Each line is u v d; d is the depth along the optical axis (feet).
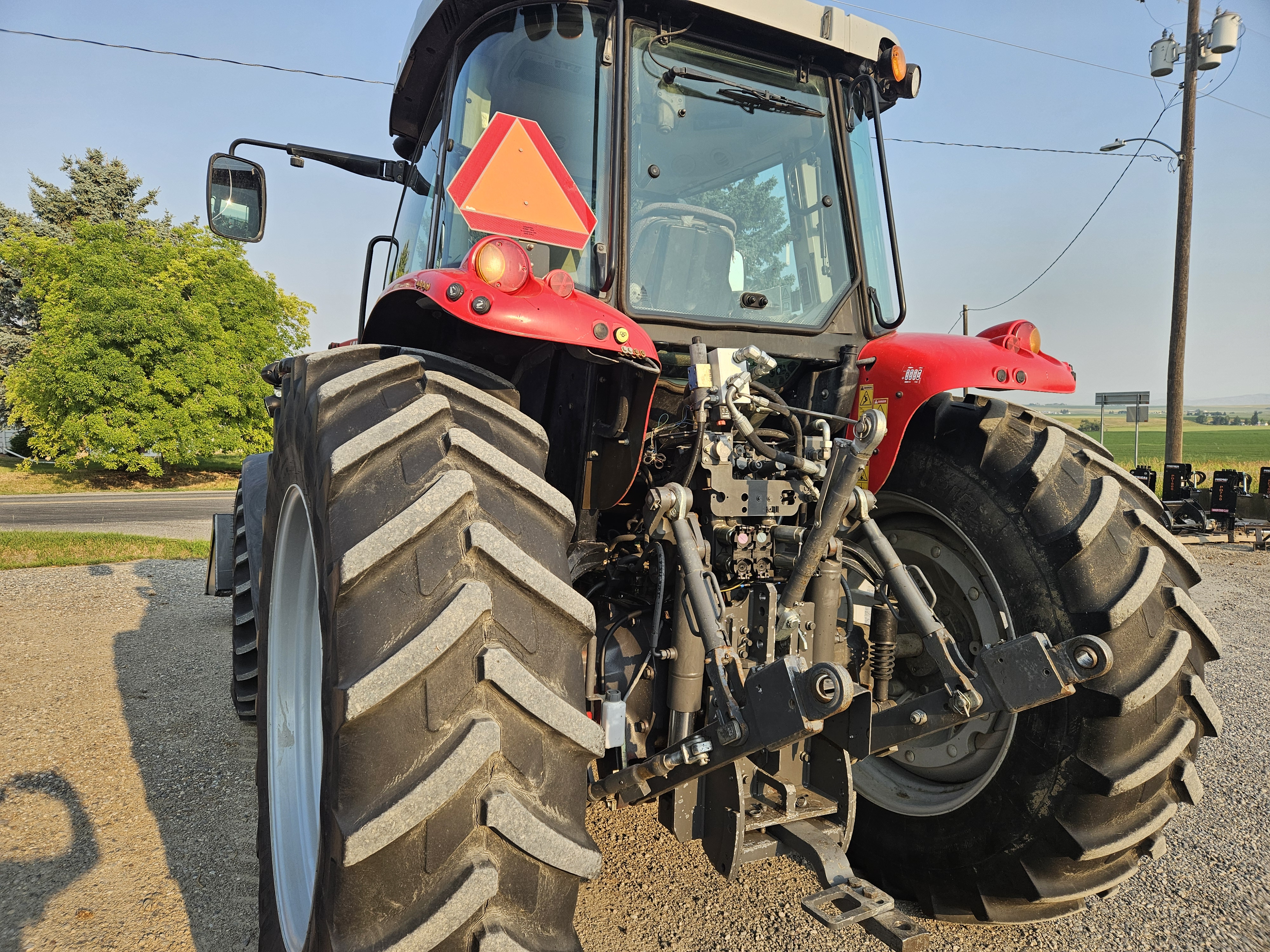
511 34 7.17
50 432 88.07
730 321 7.43
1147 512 7.83
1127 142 50.88
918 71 8.71
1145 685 6.38
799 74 8.18
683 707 6.35
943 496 7.88
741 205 7.84
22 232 126.41
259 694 7.27
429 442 4.64
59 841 8.89
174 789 10.25
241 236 9.80
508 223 5.87
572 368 6.75
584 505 6.68
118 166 135.95
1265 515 38.17
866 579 8.21
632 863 8.82
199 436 88.99
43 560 27.99
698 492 6.79
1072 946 7.46
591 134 7.00
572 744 4.27
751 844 6.17
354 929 3.92
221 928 7.34
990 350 7.89
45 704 13.44
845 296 8.23
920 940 5.16
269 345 98.53
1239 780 11.14
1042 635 5.75
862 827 8.35
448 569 4.16
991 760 7.38
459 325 6.68
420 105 9.30
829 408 8.11
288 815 6.31
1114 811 6.61
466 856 3.93
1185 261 49.65
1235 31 47.34
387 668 3.84
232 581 15.90
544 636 4.31
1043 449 7.36
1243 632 19.94
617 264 6.86
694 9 7.27
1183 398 50.14
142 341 86.12
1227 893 8.36
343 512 4.41
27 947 6.98
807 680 5.13
